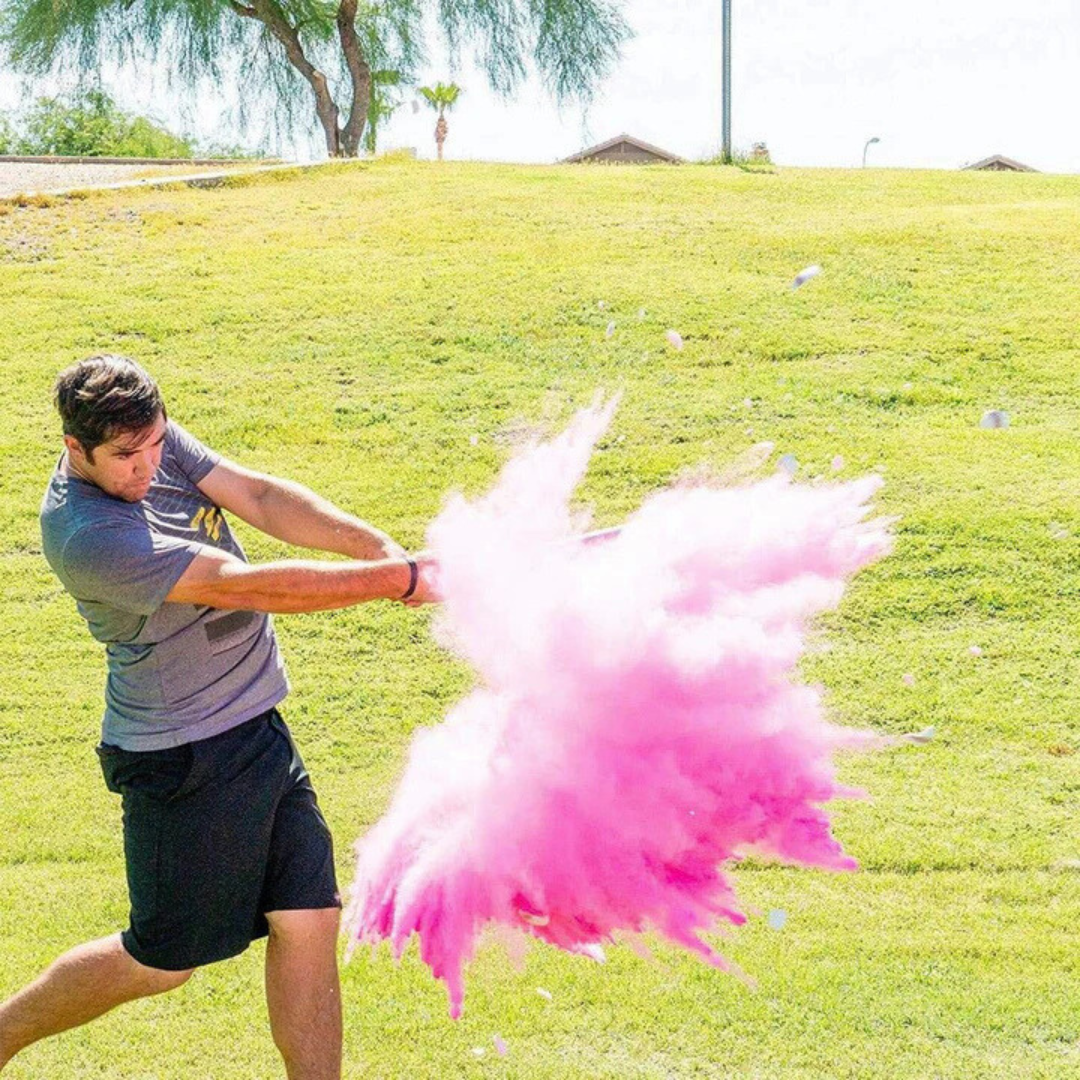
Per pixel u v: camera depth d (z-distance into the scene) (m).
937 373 41.12
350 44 107.69
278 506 12.91
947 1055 13.80
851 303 47.38
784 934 16.47
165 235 58.31
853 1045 13.98
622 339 44.53
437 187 66.50
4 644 28.09
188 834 11.81
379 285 50.75
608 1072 13.53
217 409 40.28
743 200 63.84
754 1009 14.62
